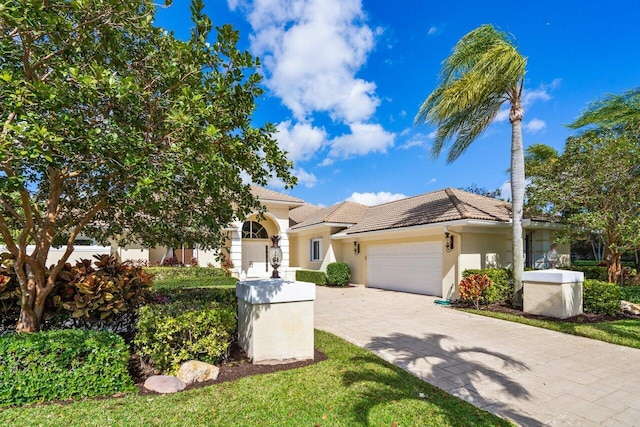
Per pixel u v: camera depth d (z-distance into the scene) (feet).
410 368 20.67
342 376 18.22
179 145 14.56
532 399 16.63
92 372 15.60
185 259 79.30
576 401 16.47
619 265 46.62
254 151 19.42
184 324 18.78
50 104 12.83
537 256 53.21
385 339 27.14
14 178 12.60
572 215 43.01
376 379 17.95
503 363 21.62
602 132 47.62
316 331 29.09
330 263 68.33
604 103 47.75
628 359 22.57
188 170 14.35
